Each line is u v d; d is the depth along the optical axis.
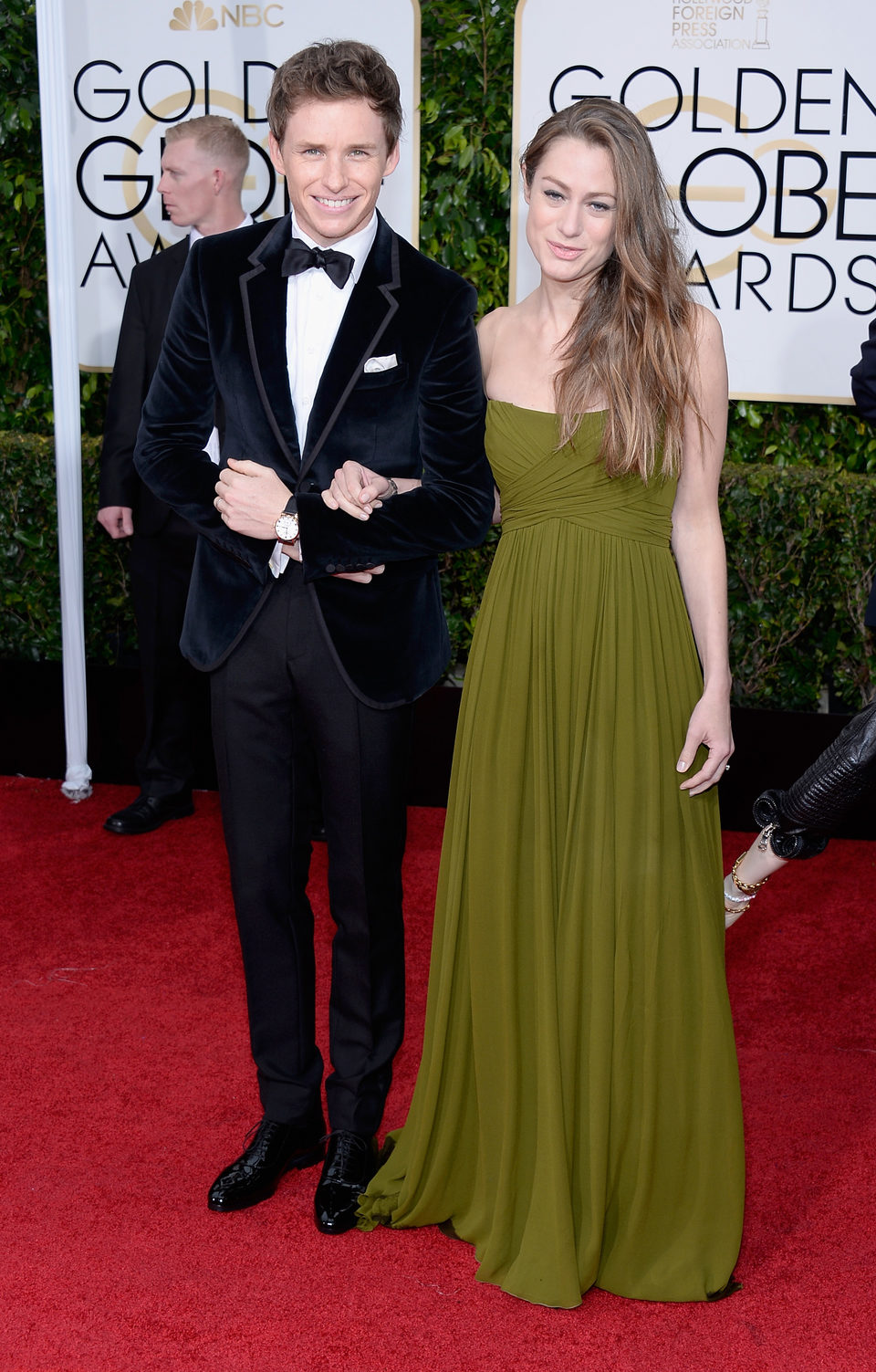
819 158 3.92
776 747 4.27
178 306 2.13
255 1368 1.95
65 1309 2.07
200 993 3.10
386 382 2.05
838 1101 2.70
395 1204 2.27
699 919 2.09
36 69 4.36
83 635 4.25
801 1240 2.27
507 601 2.07
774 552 4.20
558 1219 2.04
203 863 3.86
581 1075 2.09
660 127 3.96
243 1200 2.31
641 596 2.03
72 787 4.33
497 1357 1.98
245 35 4.08
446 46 4.14
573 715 2.04
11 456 4.44
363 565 2.05
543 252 1.95
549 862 2.04
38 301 4.54
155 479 2.15
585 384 1.96
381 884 2.25
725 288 4.04
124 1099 2.67
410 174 4.16
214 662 2.15
